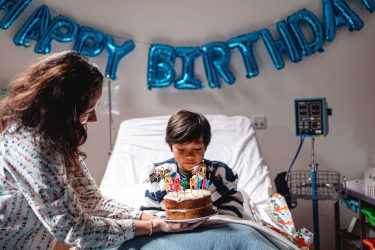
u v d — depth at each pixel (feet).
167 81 8.91
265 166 7.34
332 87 9.10
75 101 3.40
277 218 5.61
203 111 9.33
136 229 3.69
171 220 3.73
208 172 4.56
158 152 7.49
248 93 9.27
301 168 9.23
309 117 7.48
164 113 9.34
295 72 9.14
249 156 7.42
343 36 9.00
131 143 7.70
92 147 9.12
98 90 3.62
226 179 4.62
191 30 9.25
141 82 9.28
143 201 4.89
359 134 9.10
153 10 9.20
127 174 7.04
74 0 8.86
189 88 9.09
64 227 3.31
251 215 4.83
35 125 3.33
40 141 3.31
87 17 8.97
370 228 7.68
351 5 8.95
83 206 4.23
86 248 3.44
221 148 7.58
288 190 7.63
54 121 3.31
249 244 3.71
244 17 9.19
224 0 9.20
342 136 9.12
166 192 4.35
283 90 9.20
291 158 9.26
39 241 3.70
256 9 9.16
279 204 5.95
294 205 7.82
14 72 8.50
